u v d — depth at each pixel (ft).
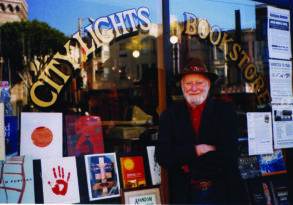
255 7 16.52
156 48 14.35
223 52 15.70
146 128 14.02
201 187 12.42
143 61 14.12
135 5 14.05
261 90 16.43
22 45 12.22
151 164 13.80
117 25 13.73
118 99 13.65
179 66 14.65
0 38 11.98
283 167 16.66
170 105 13.43
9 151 11.90
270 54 16.79
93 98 13.24
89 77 13.20
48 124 12.47
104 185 13.00
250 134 15.92
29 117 12.21
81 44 13.09
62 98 12.73
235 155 12.22
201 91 12.66
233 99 15.70
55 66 12.66
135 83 13.98
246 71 16.15
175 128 12.39
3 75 11.96
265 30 16.72
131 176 13.46
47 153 12.39
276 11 17.03
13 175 11.74
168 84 14.32
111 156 13.28
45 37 12.54
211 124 12.32
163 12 14.48
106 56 13.51
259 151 16.08
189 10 14.99
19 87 12.13
